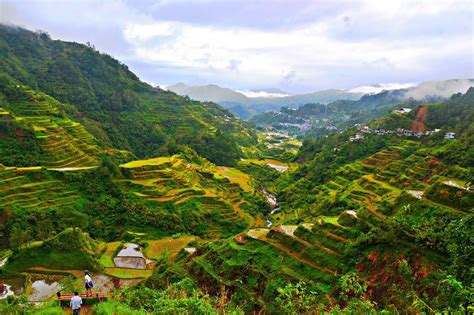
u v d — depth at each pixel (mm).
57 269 48312
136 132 141000
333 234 41906
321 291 35156
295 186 107688
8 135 78562
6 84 103062
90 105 141875
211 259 45344
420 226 34875
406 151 96875
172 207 75500
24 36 178750
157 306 22672
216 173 109188
